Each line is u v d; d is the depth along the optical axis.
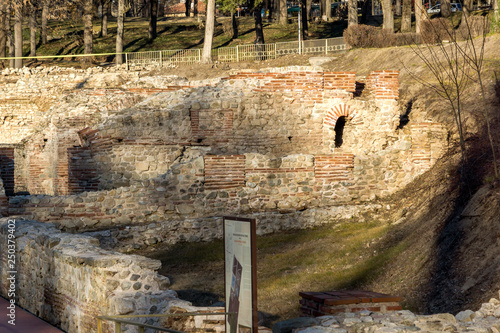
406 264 10.81
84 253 8.68
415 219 13.58
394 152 17.17
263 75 19.38
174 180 15.41
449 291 9.01
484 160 13.27
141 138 18.22
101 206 14.83
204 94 19.08
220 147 18.95
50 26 61.84
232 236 6.33
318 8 80.69
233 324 6.24
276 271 12.06
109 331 7.62
